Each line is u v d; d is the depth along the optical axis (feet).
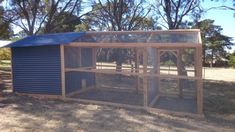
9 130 24.76
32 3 82.64
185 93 43.73
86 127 25.91
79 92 45.03
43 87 40.37
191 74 47.98
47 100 38.47
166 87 50.80
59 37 41.06
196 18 82.02
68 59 41.45
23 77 41.50
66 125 26.48
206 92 49.75
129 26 86.02
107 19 84.79
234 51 168.04
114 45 35.06
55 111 32.09
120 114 31.07
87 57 48.06
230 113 33.32
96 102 37.04
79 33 42.34
